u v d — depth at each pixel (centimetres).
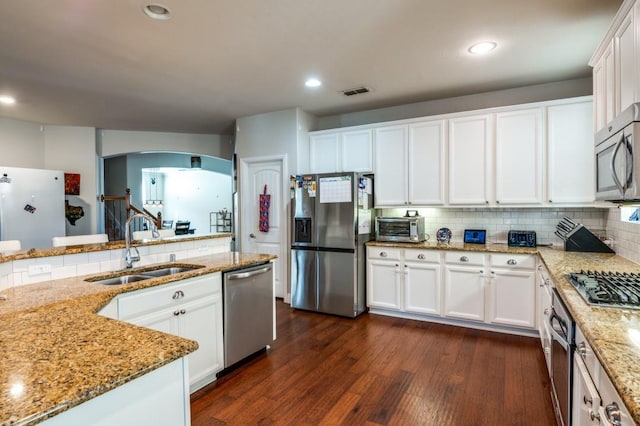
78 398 83
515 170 359
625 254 276
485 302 353
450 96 418
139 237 328
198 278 248
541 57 306
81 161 552
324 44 279
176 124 557
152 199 1071
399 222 412
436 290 378
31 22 240
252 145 504
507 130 362
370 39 271
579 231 319
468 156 381
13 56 294
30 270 216
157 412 107
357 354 306
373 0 218
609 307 150
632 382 89
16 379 90
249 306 290
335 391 246
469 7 227
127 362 101
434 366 281
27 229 457
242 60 309
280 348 321
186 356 117
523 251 335
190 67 323
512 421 210
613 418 97
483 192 374
